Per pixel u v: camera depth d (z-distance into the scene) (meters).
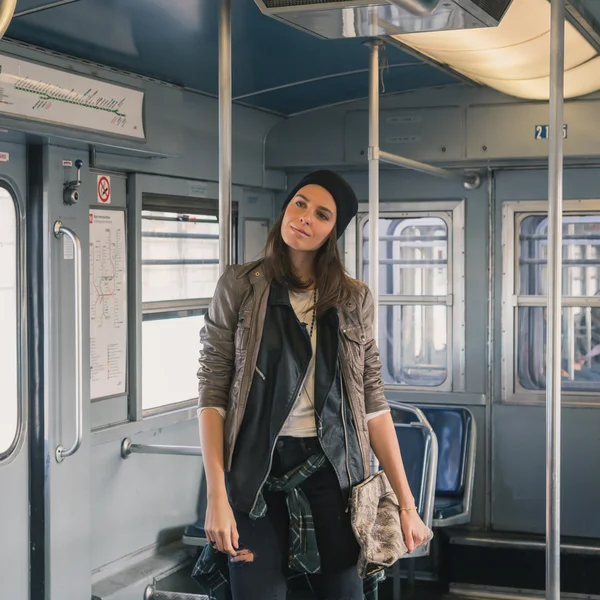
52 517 4.19
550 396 3.21
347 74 5.16
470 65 4.57
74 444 4.18
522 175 6.03
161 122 4.70
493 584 5.82
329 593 2.62
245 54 4.56
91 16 3.59
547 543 3.23
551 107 3.15
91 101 4.12
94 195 4.54
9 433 4.12
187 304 5.27
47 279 4.13
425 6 2.76
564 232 6.00
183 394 5.32
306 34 4.21
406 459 5.21
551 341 3.20
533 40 3.94
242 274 2.67
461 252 6.12
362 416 2.65
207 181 5.32
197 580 2.88
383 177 6.18
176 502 5.32
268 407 2.56
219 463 2.55
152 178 4.87
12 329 4.11
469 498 5.68
